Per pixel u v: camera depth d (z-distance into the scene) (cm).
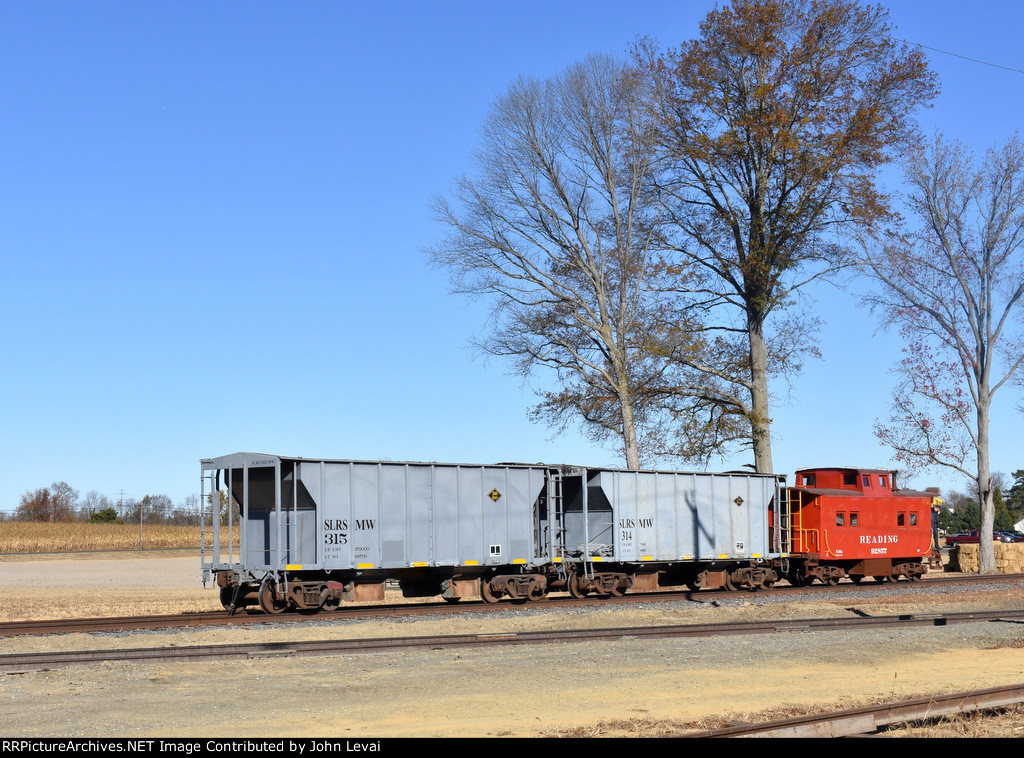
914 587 3077
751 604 2519
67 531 8681
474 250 3753
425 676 1346
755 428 3709
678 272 3697
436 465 2414
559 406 3831
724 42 3653
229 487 2277
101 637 1803
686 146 3722
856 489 3309
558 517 2778
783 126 3541
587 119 3706
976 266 3953
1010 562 4212
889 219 3566
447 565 2408
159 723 1026
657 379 3778
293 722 1029
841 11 3544
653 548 2791
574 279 3825
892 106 3594
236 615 2142
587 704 1132
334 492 2234
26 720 1044
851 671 1405
